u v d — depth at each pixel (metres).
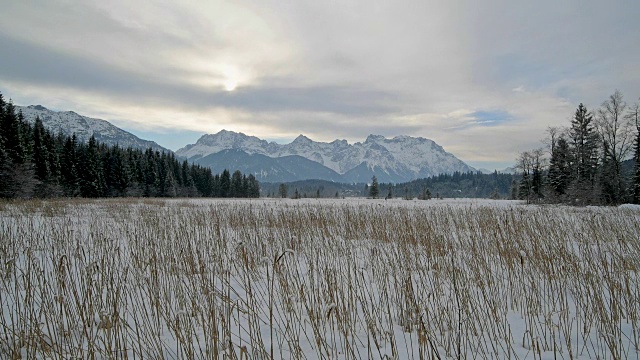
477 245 7.32
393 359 3.09
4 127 33.81
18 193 31.70
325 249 6.91
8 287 4.72
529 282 5.07
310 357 3.24
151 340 3.38
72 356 2.92
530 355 3.33
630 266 5.51
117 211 16.41
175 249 6.65
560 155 41.44
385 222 9.95
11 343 3.37
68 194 46.84
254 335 3.60
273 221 10.78
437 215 12.96
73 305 4.20
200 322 3.99
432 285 4.97
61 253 6.17
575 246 8.10
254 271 5.62
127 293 4.64
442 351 3.41
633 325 3.43
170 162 79.81
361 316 4.26
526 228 8.70
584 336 3.53
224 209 15.41
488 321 4.10
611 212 15.80
